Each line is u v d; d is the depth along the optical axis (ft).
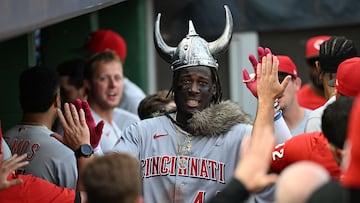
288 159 31.71
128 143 33.24
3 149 33.58
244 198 20.66
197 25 66.80
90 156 32.53
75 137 32.58
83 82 46.80
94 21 61.62
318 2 66.90
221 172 32.40
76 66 46.57
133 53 67.26
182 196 32.37
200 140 32.76
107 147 44.39
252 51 67.77
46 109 36.81
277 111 33.99
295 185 20.44
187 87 32.71
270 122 27.55
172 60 33.22
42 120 36.86
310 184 20.51
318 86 48.34
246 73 32.32
